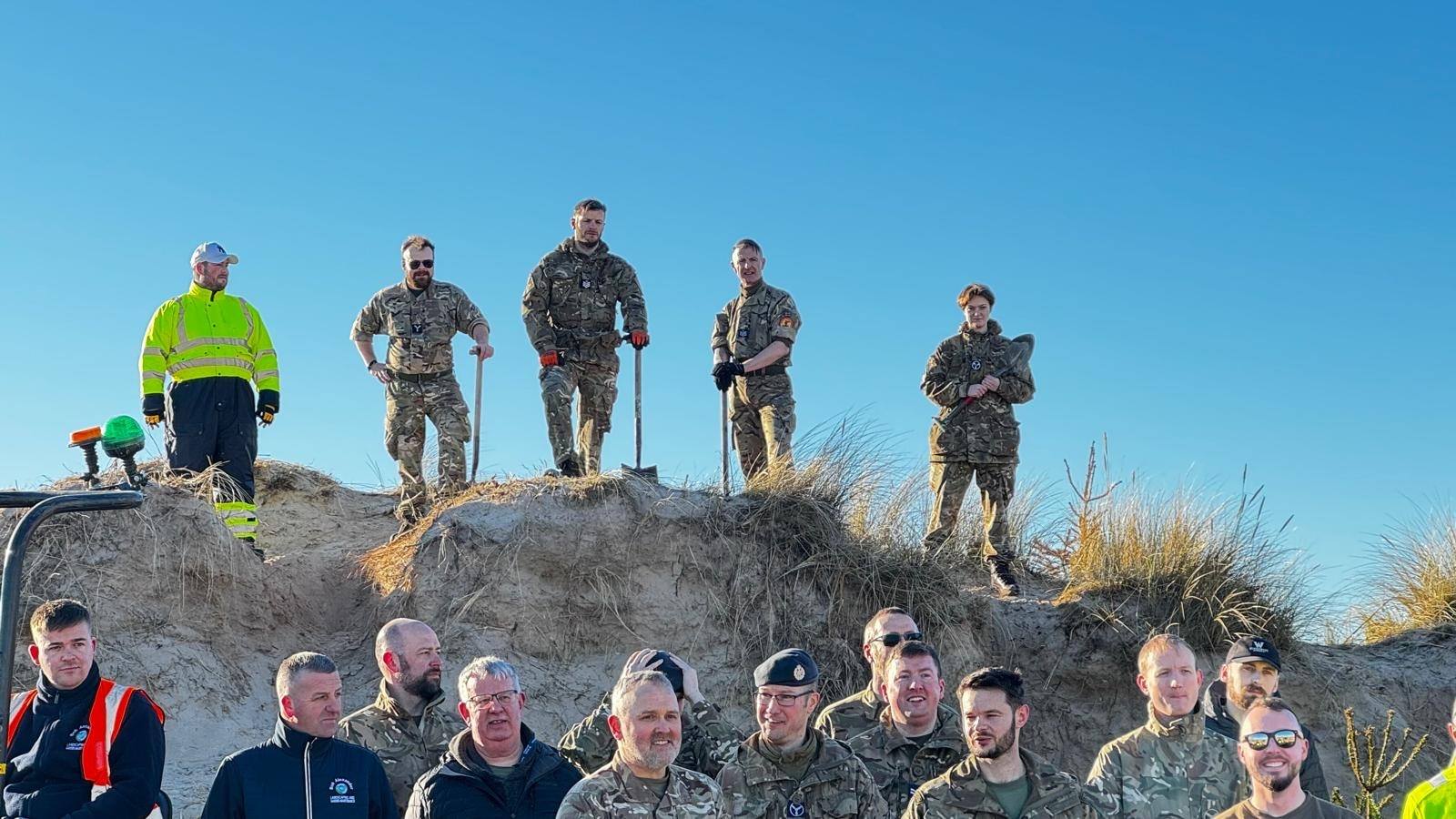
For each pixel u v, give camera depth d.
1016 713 5.95
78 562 8.99
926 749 6.62
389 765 6.41
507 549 9.77
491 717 5.87
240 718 8.90
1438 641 12.31
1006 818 5.91
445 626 9.46
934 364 11.52
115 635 8.86
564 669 9.59
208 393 10.10
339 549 10.85
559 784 5.99
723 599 10.05
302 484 12.34
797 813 5.98
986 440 11.35
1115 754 6.65
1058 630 11.30
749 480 10.88
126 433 8.98
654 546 10.07
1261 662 7.01
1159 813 6.47
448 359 11.06
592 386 11.31
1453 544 13.02
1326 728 11.27
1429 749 11.34
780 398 11.40
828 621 10.14
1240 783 6.54
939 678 6.66
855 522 10.84
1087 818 5.97
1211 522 11.77
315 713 5.82
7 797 5.72
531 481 10.38
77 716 5.79
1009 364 11.41
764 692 6.06
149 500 9.38
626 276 11.40
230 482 9.98
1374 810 7.60
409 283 11.09
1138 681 6.95
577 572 9.85
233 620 9.37
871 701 7.23
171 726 8.62
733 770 6.08
